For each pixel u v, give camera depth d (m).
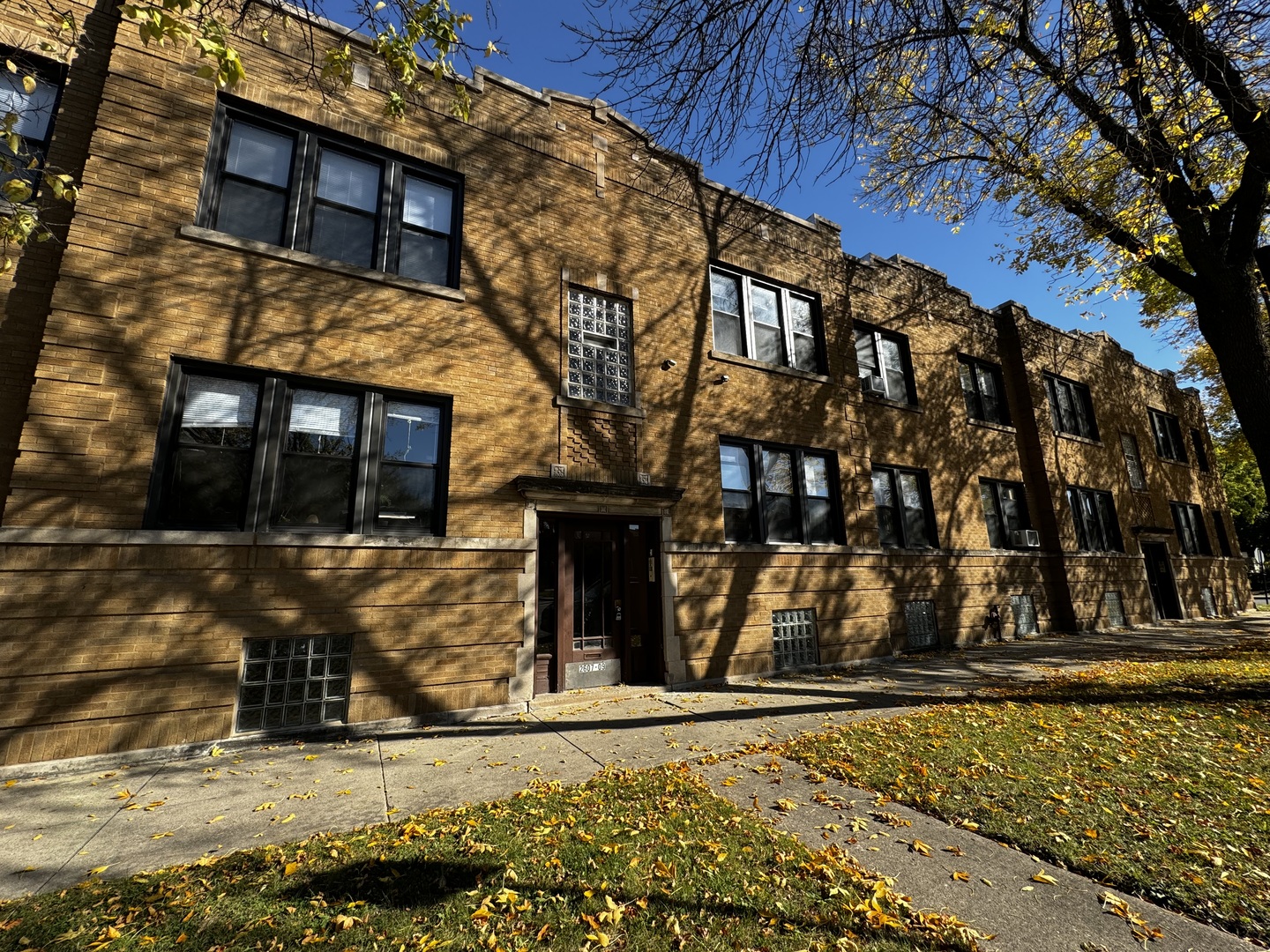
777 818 3.93
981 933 2.65
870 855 3.40
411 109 7.94
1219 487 23.38
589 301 9.15
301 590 6.21
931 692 7.96
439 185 8.22
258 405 6.46
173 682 5.51
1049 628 14.75
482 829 3.72
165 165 6.30
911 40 5.71
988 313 16.11
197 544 5.79
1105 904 2.87
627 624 8.65
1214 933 2.63
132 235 6.00
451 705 6.77
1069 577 15.19
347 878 3.11
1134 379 20.58
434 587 6.91
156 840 3.65
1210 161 8.20
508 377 7.99
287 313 6.69
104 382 5.65
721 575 9.36
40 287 5.80
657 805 4.10
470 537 7.25
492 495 7.54
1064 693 7.57
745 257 11.08
